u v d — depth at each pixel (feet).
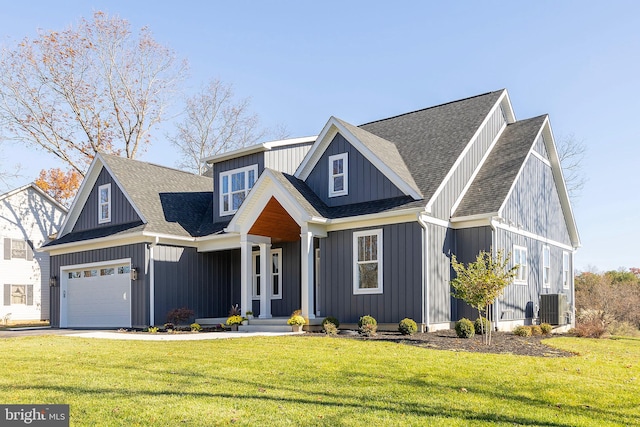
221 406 24.08
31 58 106.73
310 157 63.52
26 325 97.60
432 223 54.39
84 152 113.80
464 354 38.14
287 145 72.64
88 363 34.94
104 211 75.97
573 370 33.14
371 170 58.65
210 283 73.10
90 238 72.08
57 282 78.07
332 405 24.29
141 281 66.18
